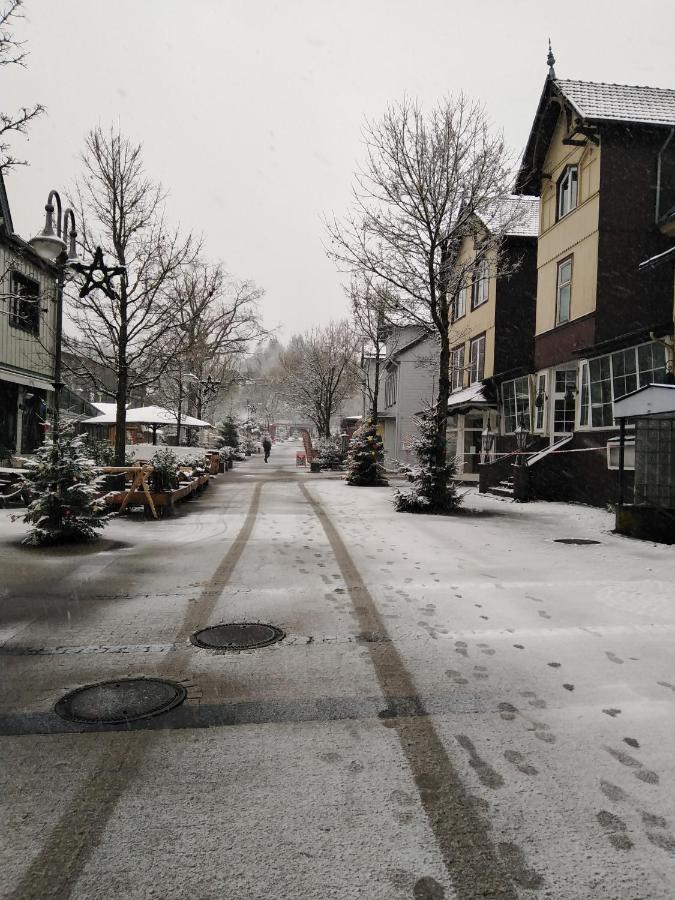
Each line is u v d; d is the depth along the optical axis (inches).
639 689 154.3
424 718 137.9
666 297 590.2
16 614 215.5
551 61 656.4
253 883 86.7
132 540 360.8
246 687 154.6
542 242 713.6
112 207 624.1
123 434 644.7
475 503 610.2
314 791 109.0
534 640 190.5
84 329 652.7
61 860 91.1
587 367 612.4
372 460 821.9
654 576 277.7
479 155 583.8
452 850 93.7
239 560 307.3
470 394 891.4
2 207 611.8
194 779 112.7
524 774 115.0
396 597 240.4
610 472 561.9
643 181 588.1
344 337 1600.6
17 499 531.8
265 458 1619.1
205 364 1446.9
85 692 151.4
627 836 97.1
